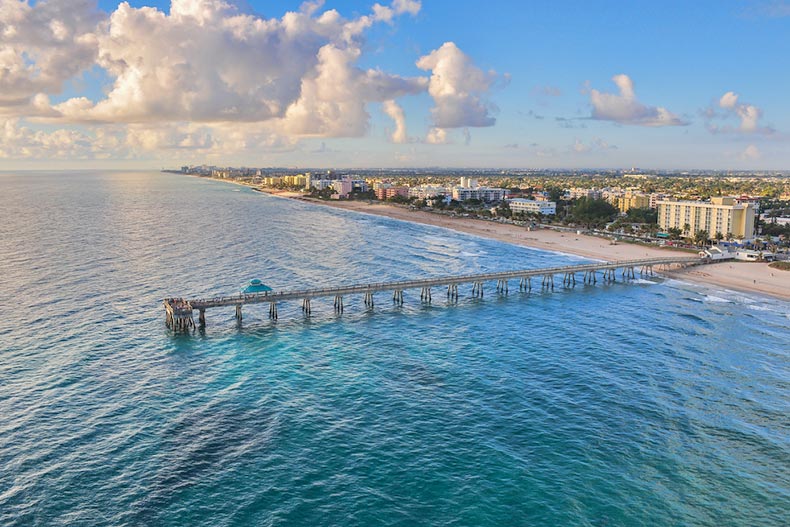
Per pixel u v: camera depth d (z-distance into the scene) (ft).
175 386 256.11
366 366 286.25
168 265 531.91
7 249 602.44
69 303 389.39
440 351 311.88
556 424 223.10
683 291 483.51
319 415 228.63
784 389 260.21
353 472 187.42
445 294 463.83
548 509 169.48
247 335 338.54
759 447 207.72
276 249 651.25
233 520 162.61
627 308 418.72
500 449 203.41
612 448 205.16
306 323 368.27
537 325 368.89
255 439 208.23
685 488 181.88
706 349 317.63
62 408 230.68
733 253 631.15
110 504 168.96
